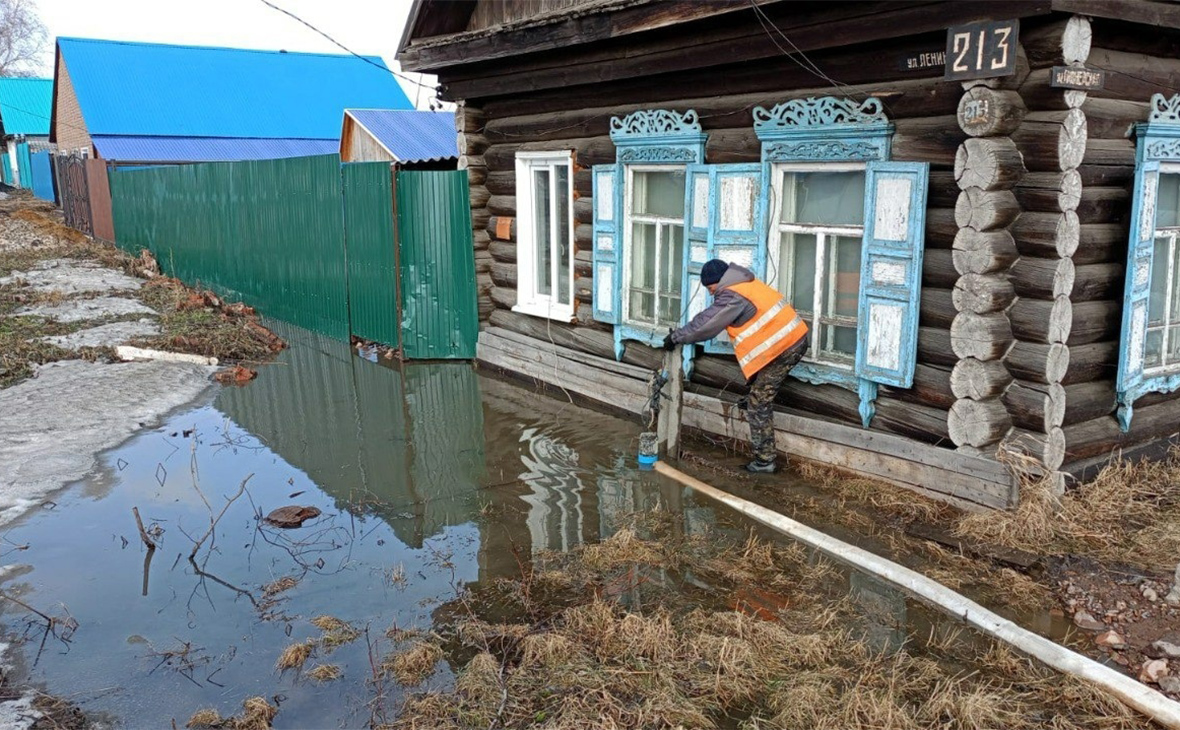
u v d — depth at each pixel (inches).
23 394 341.4
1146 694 140.9
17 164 1644.9
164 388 358.3
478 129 386.9
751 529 217.5
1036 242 197.9
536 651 161.8
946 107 208.4
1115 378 221.5
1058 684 149.4
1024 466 202.7
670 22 255.4
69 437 293.9
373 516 234.4
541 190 361.7
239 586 194.2
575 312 344.5
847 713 140.6
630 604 182.7
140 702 151.6
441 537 219.9
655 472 259.6
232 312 524.1
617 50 291.4
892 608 177.9
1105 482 216.4
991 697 142.6
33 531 223.0
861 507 224.1
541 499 243.6
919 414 224.8
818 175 245.6
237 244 562.3
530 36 311.6
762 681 153.3
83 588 193.0
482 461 276.1
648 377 305.7
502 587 191.9
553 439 295.3
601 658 160.6
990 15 189.8
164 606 185.2
